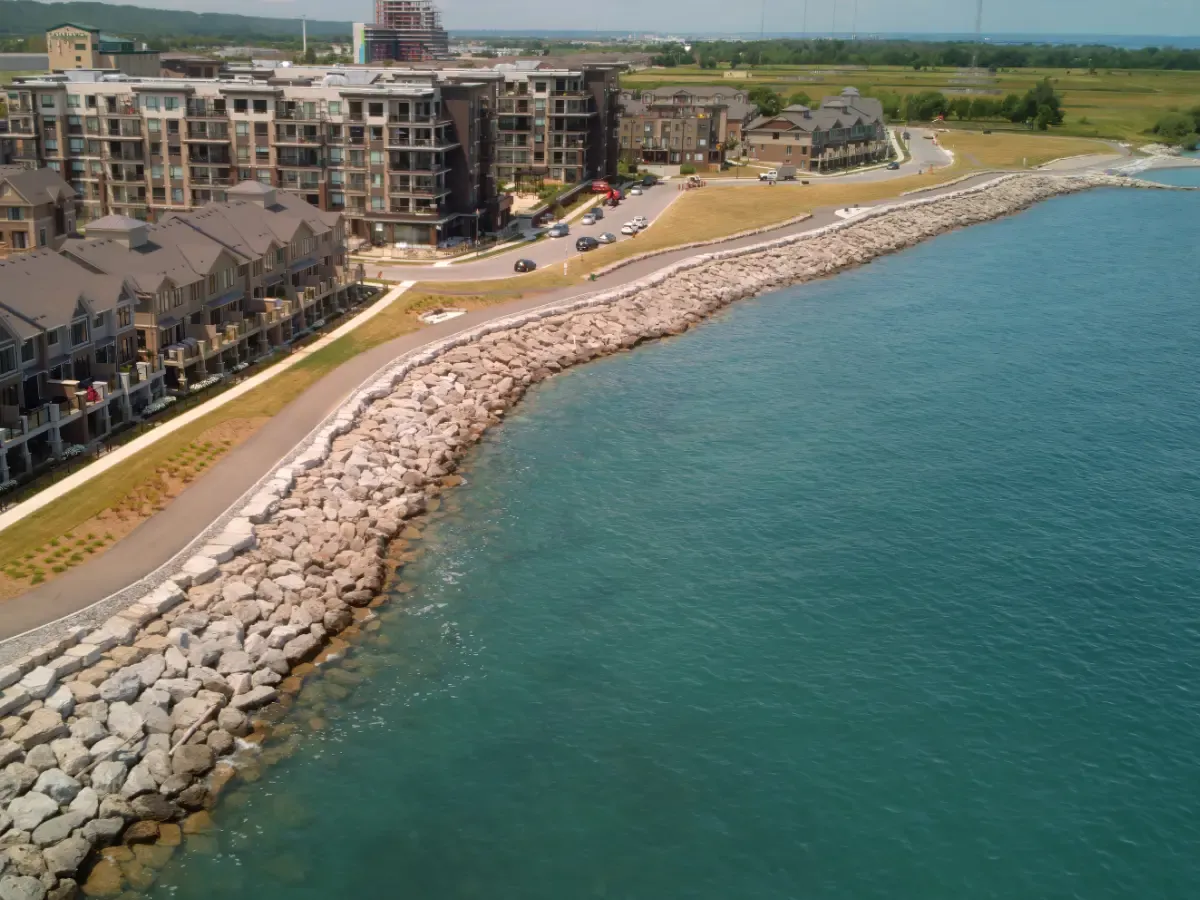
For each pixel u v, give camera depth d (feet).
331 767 189.26
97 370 300.81
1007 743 200.64
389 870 168.96
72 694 185.57
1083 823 182.91
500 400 359.46
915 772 192.95
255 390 333.21
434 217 534.78
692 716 205.36
